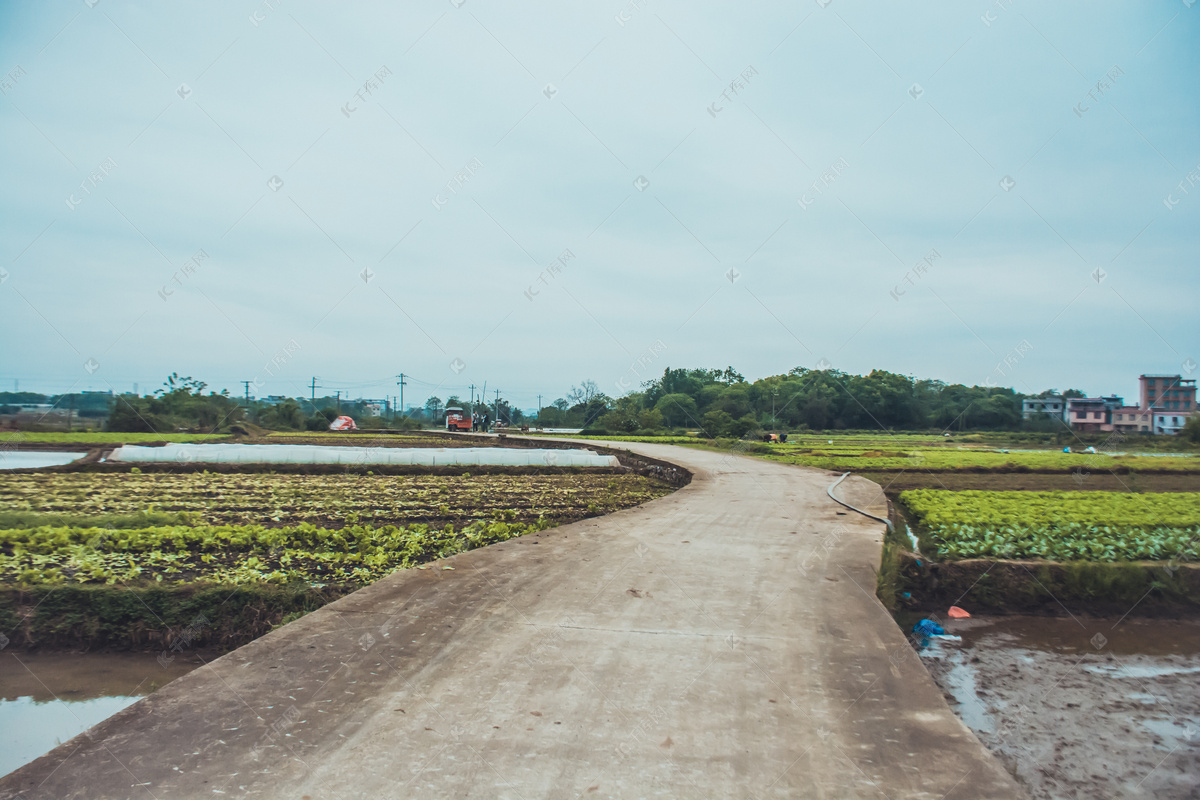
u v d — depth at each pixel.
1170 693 7.11
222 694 4.81
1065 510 16.88
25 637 7.82
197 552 11.12
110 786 3.64
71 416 58.78
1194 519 15.21
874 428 82.19
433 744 4.14
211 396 59.94
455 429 79.19
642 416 79.19
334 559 10.76
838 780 3.79
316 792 3.60
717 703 4.77
